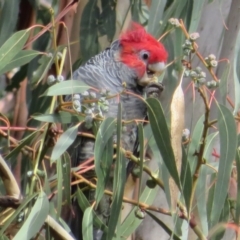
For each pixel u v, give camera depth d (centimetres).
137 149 542
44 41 646
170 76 563
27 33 463
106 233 434
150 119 393
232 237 517
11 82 670
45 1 707
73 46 664
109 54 565
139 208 433
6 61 457
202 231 425
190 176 398
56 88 414
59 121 428
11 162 491
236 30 570
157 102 391
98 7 611
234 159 406
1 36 565
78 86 421
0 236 398
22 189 532
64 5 675
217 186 394
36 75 516
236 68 418
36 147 467
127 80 550
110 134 409
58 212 417
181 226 427
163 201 561
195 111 555
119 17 662
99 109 408
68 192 424
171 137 391
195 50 382
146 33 563
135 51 554
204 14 592
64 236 400
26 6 677
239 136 432
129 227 465
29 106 633
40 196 397
